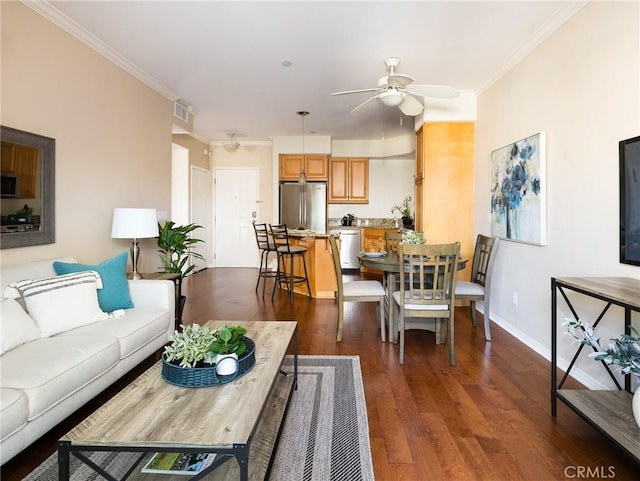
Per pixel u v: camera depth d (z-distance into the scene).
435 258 2.76
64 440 1.13
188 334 1.66
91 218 3.07
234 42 3.08
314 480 1.55
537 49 2.97
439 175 4.37
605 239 2.23
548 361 2.81
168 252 3.80
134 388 1.47
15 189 2.36
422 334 3.50
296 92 4.36
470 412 2.09
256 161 7.55
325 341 3.29
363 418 2.02
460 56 3.31
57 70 2.69
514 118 3.37
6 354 1.76
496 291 3.77
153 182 4.03
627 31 2.05
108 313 2.42
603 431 1.60
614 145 2.15
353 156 7.34
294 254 5.18
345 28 2.83
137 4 2.52
